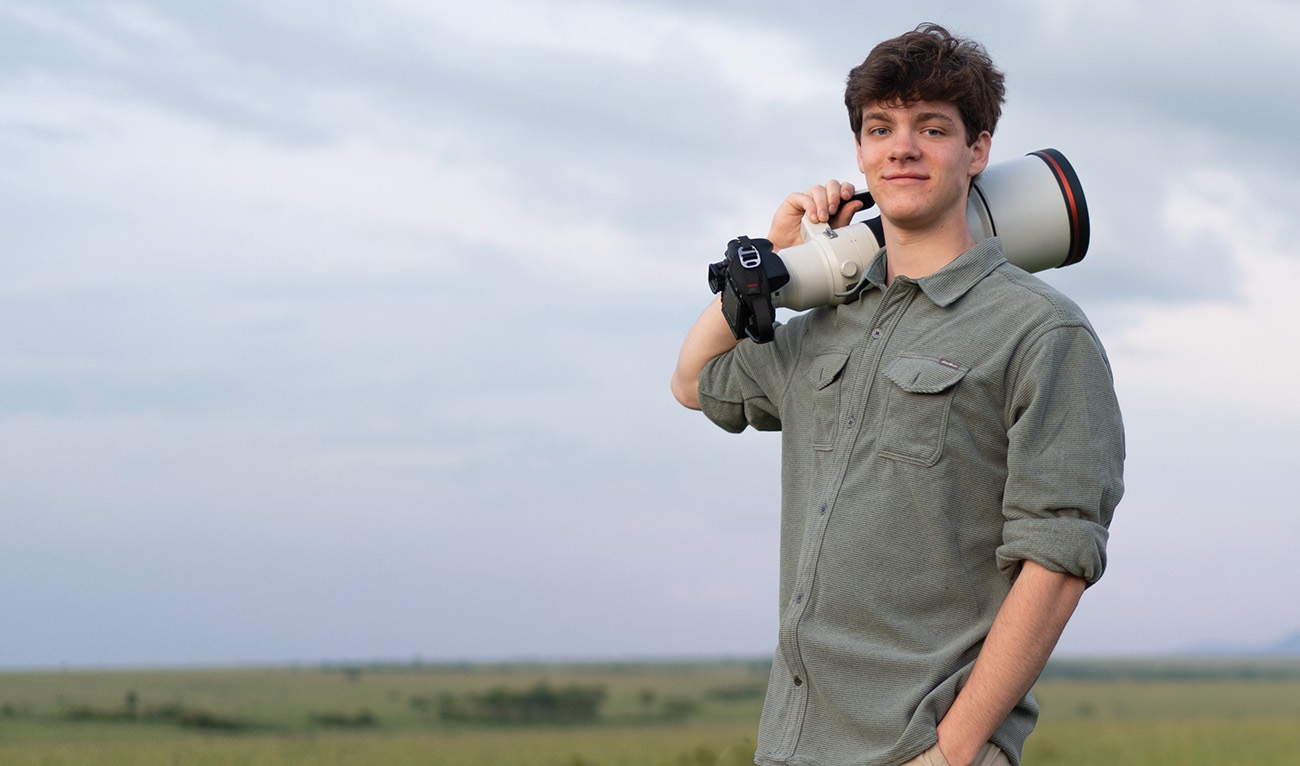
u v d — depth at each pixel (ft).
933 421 7.38
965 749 6.98
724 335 9.64
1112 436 7.24
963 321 7.55
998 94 8.14
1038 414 7.11
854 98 7.97
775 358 8.87
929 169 7.66
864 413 7.73
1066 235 8.95
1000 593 7.44
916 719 7.06
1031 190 8.88
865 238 8.54
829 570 7.55
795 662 7.67
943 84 7.53
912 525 7.41
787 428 8.54
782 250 8.68
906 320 7.80
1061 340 7.22
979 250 7.75
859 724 7.34
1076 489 7.04
